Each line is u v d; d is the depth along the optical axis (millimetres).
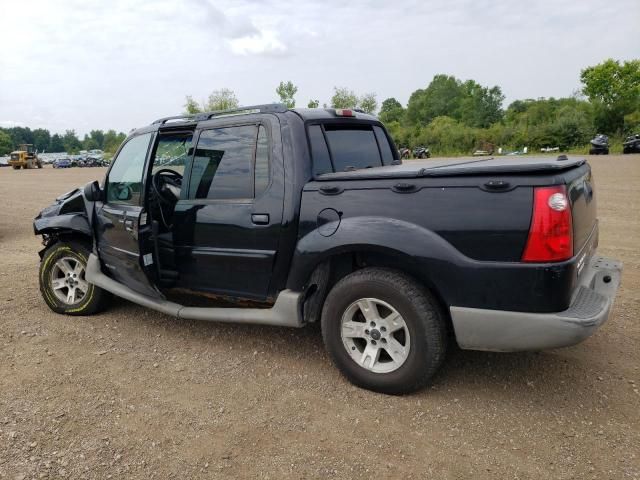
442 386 3373
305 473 2574
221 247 3840
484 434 2848
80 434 2939
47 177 31891
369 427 2951
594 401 3133
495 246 2811
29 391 3443
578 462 2588
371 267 3283
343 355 3373
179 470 2617
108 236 4402
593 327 2723
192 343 4195
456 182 2908
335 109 4160
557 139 45281
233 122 3812
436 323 3045
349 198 3252
